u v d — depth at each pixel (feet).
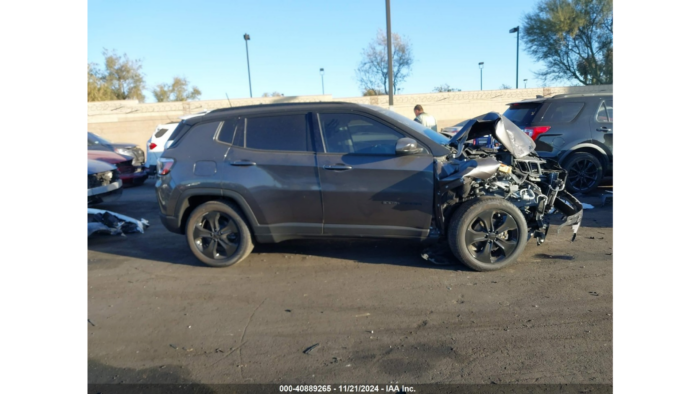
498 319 13.65
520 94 98.58
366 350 12.42
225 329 13.99
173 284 17.69
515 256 17.06
